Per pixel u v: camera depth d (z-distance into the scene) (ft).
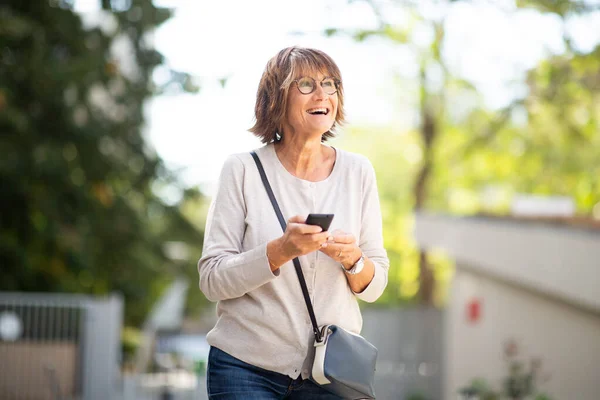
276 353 12.16
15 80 65.36
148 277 86.58
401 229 114.83
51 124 67.36
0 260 68.80
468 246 50.26
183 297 141.18
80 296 74.64
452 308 53.98
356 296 12.73
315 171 12.89
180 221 82.84
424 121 91.40
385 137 110.63
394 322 62.03
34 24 66.18
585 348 42.75
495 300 49.70
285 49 12.82
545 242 40.78
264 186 12.60
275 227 12.44
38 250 70.90
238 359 12.25
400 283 117.08
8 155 64.23
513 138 86.22
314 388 12.41
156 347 99.14
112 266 78.64
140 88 71.72
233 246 12.46
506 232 45.03
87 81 67.36
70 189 68.03
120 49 74.74
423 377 57.06
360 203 12.89
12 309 60.95
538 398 39.34
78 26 68.39
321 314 12.30
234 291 11.98
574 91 73.05
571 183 91.45
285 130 12.74
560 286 39.24
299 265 12.16
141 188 76.64
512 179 95.35
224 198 12.59
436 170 96.07
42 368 60.85
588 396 42.37
